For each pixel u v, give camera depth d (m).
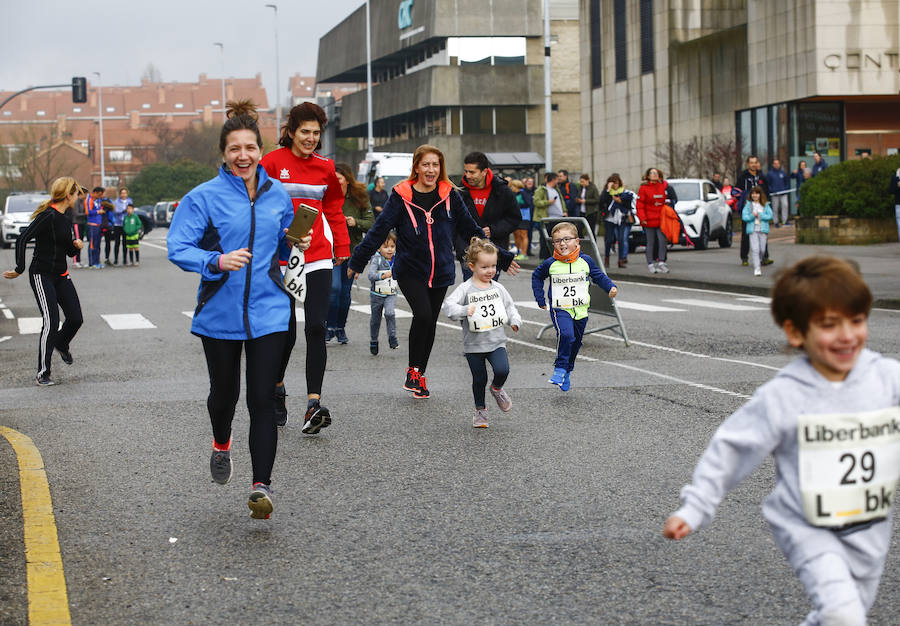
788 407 3.46
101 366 12.53
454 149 69.25
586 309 10.20
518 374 11.38
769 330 14.67
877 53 37.59
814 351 3.40
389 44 74.94
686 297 19.84
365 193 13.45
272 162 8.48
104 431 8.66
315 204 8.34
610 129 53.12
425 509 6.29
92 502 6.50
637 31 50.19
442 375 11.35
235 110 7.35
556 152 70.38
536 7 69.50
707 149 42.66
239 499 6.54
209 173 117.62
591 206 28.09
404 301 20.05
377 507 6.34
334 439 8.23
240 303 5.95
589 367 11.78
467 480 6.95
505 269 9.98
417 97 70.69
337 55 84.12
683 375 11.08
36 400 10.27
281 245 6.25
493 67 69.06
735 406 9.34
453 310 8.52
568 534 5.79
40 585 5.02
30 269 11.42
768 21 40.06
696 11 48.12
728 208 32.22
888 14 37.53
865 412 3.44
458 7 69.06
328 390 10.48
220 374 6.09
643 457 7.53
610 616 4.63
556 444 7.97
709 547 5.54
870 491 3.48
